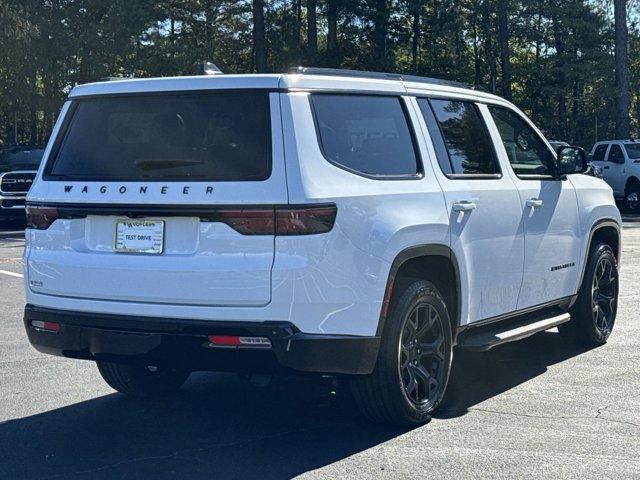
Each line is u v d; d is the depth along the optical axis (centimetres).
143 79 530
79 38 3697
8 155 2162
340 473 476
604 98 5159
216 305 488
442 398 590
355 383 537
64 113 557
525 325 680
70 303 531
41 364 728
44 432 554
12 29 3512
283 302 479
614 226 818
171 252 500
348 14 5125
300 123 496
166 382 632
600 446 520
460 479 466
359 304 500
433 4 5603
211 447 523
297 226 479
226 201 485
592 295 777
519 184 670
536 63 5688
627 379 680
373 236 508
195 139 506
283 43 5447
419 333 558
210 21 5531
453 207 580
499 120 680
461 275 589
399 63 5703
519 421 571
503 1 4994
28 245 557
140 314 505
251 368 492
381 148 544
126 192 509
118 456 509
